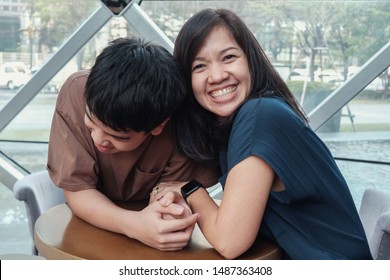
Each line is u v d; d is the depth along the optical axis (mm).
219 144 1239
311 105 2471
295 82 2449
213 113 1249
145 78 1025
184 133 1254
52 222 1242
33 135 2771
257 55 1174
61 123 1255
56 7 2508
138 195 1426
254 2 2367
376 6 2217
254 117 1064
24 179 1560
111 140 1108
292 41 2381
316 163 1122
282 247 1125
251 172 1035
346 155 2494
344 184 1191
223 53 1133
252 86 1165
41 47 2607
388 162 2445
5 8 2525
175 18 2500
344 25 2289
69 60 2498
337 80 2389
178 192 1191
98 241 1115
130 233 1109
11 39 2594
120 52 1047
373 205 1614
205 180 1364
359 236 1175
